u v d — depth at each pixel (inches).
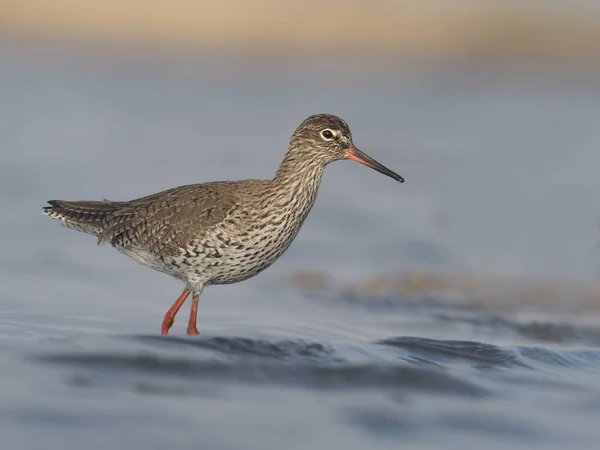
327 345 477.7
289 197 521.3
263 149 1051.3
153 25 1536.7
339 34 1544.0
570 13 1555.1
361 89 1392.7
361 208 885.8
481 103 1334.9
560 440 380.5
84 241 737.0
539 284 684.1
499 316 597.3
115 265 679.7
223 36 1524.4
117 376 407.8
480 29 1535.4
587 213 881.5
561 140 1144.2
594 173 1018.7
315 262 724.0
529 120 1250.6
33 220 774.5
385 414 394.0
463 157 1067.3
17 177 887.1
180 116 1198.9
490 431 386.0
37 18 1492.4
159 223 519.2
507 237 807.7
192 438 351.6
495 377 455.2
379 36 1544.0
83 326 509.0
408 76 1444.4
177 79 1382.9
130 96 1282.0
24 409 364.8
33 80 1309.1
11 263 657.6
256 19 1561.3
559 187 962.1
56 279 624.4
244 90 1357.0
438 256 751.7
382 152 1078.4
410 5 1608.0
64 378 400.8
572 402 424.8
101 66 1398.9
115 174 912.3
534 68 1469.0
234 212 506.9
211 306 594.2
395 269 712.4
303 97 1336.1
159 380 409.1
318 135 531.2
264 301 614.5
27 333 475.5
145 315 557.6
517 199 924.6
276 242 521.7
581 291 669.3
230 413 379.9
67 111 1176.2
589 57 1482.5
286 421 377.4
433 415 398.0
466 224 845.2
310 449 352.8
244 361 436.1
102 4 1535.4
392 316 589.3
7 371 402.9
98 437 345.4
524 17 1539.1
